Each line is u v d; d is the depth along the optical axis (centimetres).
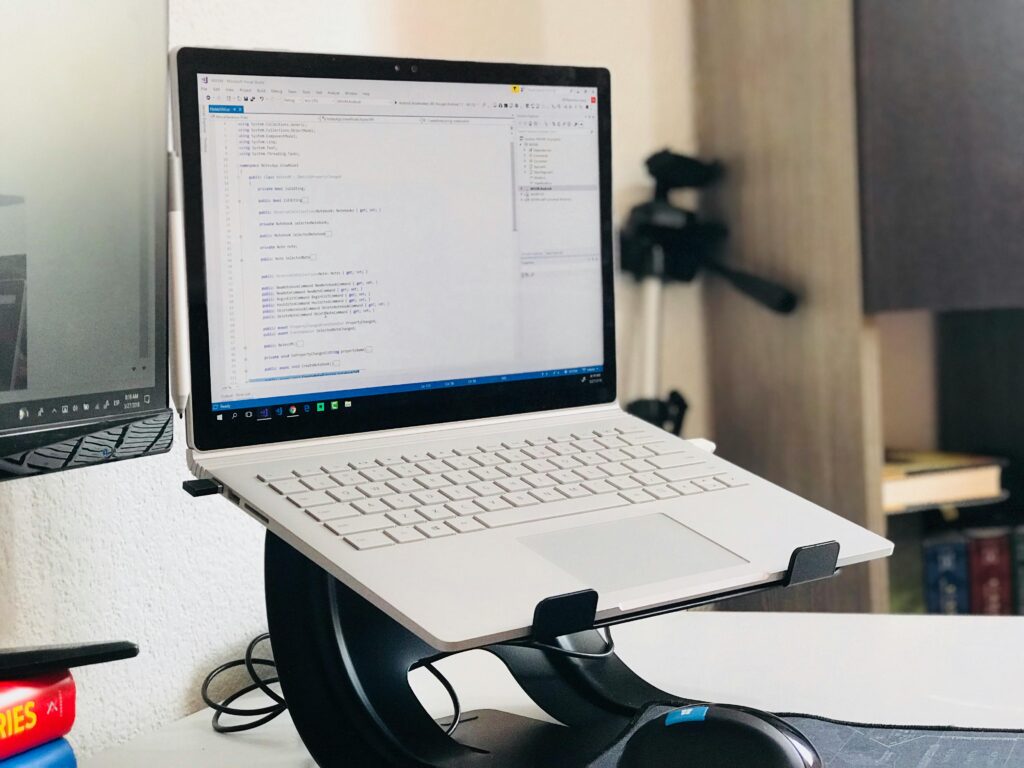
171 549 85
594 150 83
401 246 74
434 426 76
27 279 60
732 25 170
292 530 62
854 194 150
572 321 82
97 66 63
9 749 55
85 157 63
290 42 100
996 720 71
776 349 167
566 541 64
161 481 84
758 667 82
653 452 79
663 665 83
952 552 168
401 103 74
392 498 66
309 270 71
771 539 68
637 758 60
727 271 166
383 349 74
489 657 89
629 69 170
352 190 73
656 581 61
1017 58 146
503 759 66
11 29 58
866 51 147
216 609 90
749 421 174
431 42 127
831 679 79
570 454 76
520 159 79
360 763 65
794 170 160
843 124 151
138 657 82
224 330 68
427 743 65
